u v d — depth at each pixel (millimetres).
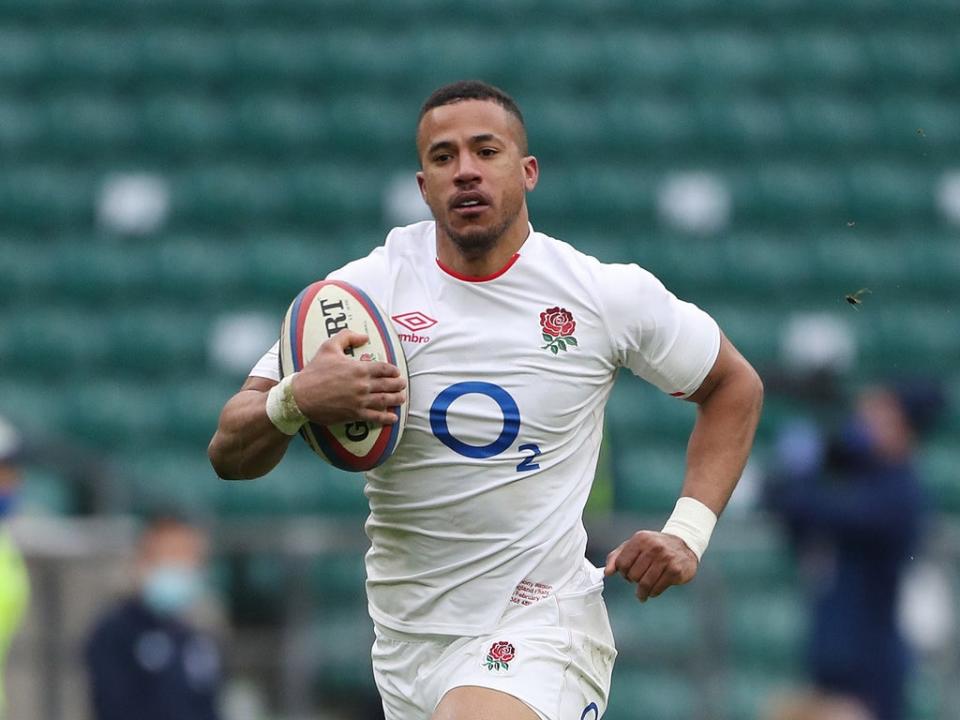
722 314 49438
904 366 48750
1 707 30672
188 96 53531
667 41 55781
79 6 55500
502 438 15820
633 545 15680
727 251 50625
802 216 51875
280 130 52750
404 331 15930
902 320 49531
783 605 36000
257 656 31766
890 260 50938
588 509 34281
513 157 15812
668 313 16250
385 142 52750
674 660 32625
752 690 35344
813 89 55156
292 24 55594
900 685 30094
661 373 16453
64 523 35344
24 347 47406
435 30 55594
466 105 15695
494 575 16047
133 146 52312
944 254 51188
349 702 32312
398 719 16875
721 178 52406
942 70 56219
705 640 32469
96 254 49500
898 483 29969
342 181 51531
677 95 54531
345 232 50719
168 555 30281
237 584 31953
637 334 16172
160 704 29562
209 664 30422
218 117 52969
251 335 47656
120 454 44812
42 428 45125
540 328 15906
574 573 16375
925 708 31719
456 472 15883
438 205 15719
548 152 52625
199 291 48938
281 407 14969
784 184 52250
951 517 44688
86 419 45469
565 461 16188
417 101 54031
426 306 16016
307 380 14805
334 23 55656
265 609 31953
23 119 52562
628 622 35344
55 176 51250
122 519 39406
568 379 15953
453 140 15602
